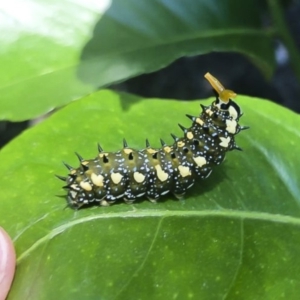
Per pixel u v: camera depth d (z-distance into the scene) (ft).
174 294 0.17
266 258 0.19
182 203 0.20
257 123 0.23
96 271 0.18
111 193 0.20
